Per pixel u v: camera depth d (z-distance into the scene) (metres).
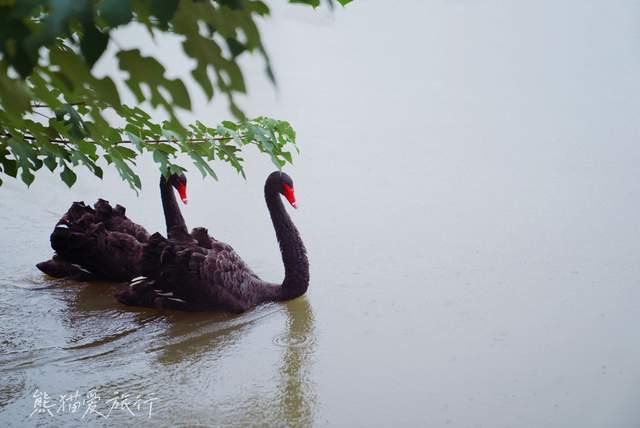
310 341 6.86
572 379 6.11
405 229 9.27
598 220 9.37
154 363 6.42
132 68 1.88
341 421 5.54
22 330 6.93
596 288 7.73
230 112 1.84
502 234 9.08
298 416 5.61
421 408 5.71
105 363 6.39
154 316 7.39
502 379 6.13
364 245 8.86
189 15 1.82
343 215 9.71
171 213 8.77
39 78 2.64
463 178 10.85
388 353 6.59
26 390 5.88
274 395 5.92
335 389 6.01
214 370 6.32
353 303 7.59
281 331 7.08
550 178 10.79
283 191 7.89
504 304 7.45
